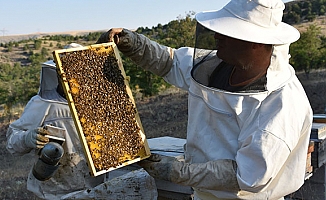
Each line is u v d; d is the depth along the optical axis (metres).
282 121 2.42
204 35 2.69
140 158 2.76
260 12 2.51
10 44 53.09
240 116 2.56
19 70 34.06
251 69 2.55
